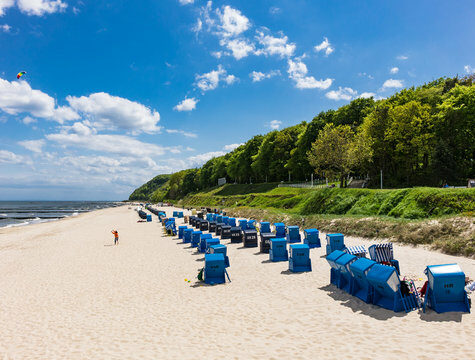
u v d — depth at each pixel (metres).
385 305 9.48
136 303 11.97
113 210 132.25
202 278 14.55
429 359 6.43
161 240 30.83
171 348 7.93
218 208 73.00
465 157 46.75
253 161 104.75
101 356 7.73
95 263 20.55
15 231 48.31
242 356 7.22
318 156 48.25
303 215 38.56
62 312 11.45
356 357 6.77
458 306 8.75
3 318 11.10
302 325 8.80
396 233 21.44
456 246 16.45
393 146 49.44
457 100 44.56
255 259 18.67
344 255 11.75
